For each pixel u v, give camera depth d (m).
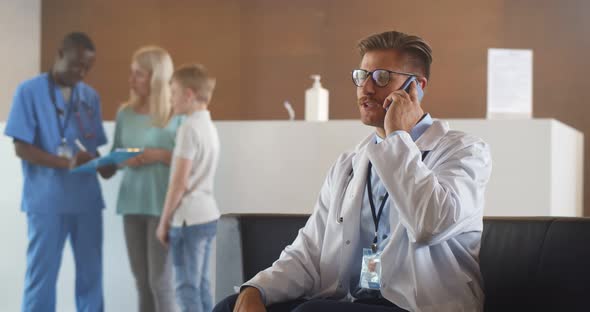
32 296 3.64
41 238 3.66
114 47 5.81
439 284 1.77
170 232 3.52
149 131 3.61
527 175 3.18
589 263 1.84
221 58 5.74
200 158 3.50
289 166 3.40
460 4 5.45
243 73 5.71
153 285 3.55
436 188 1.75
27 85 3.82
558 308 1.87
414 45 1.99
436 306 1.75
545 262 1.91
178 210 3.50
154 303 3.55
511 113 3.57
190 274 3.50
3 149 3.75
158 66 3.69
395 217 1.86
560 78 5.30
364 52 2.04
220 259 2.30
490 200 3.21
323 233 2.08
